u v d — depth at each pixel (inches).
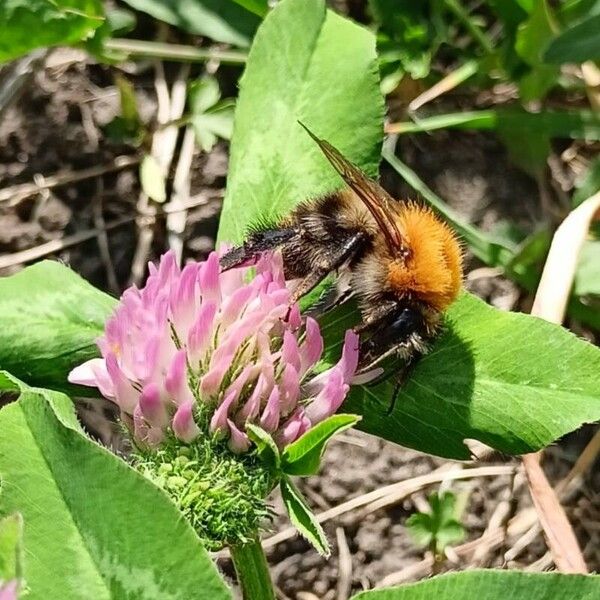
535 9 3.6
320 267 2.6
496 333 2.8
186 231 3.8
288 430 2.4
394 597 2.4
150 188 3.8
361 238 2.6
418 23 3.8
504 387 2.7
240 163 3.0
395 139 3.8
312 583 3.5
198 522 2.3
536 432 2.7
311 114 3.0
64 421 2.2
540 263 3.7
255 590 2.6
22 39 3.4
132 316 2.4
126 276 3.8
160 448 2.4
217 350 2.4
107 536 2.2
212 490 2.3
